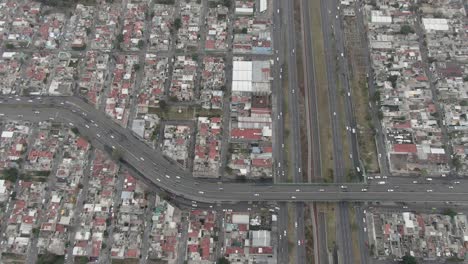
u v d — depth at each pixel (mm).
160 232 162500
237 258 158375
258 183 173500
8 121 186125
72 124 186125
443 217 164500
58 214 166250
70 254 159750
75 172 174250
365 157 178500
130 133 184625
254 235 160250
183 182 173875
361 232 163875
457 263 157875
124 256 159000
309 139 182750
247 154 178375
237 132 181500
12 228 163500
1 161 176375
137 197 169375
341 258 159625
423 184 172625
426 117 185500
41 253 160125
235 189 172250
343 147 180875
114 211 167250
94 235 162000
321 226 165125
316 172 175750
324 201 169250
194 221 164750
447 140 181875
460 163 175500
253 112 186375
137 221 165000
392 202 169250
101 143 182250
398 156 176875
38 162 175875
